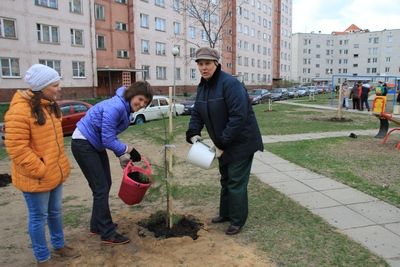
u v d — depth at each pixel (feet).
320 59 372.17
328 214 14.56
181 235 12.69
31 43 91.35
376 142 31.96
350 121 50.65
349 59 369.30
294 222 13.79
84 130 11.59
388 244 11.89
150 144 33.27
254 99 101.19
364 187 18.07
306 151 27.76
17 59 88.63
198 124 13.30
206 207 15.76
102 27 114.21
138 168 12.67
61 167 10.41
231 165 12.43
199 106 12.70
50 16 95.35
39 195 10.03
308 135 37.22
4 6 85.05
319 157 25.45
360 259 10.94
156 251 11.48
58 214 11.18
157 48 135.23
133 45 124.36
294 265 10.67
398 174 20.65
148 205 16.11
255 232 12.94
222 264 10.71
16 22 87.76
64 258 11.41
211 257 11.08
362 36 359.25
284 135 37.40
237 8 192.75
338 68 375.04
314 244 11.95
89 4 105.19
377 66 355.56
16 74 88.79
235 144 12.26
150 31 131.13
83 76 105.91
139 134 39.73
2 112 73.31
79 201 17.16
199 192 17.89
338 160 24.41
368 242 12.04
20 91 9.76
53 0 96.07
